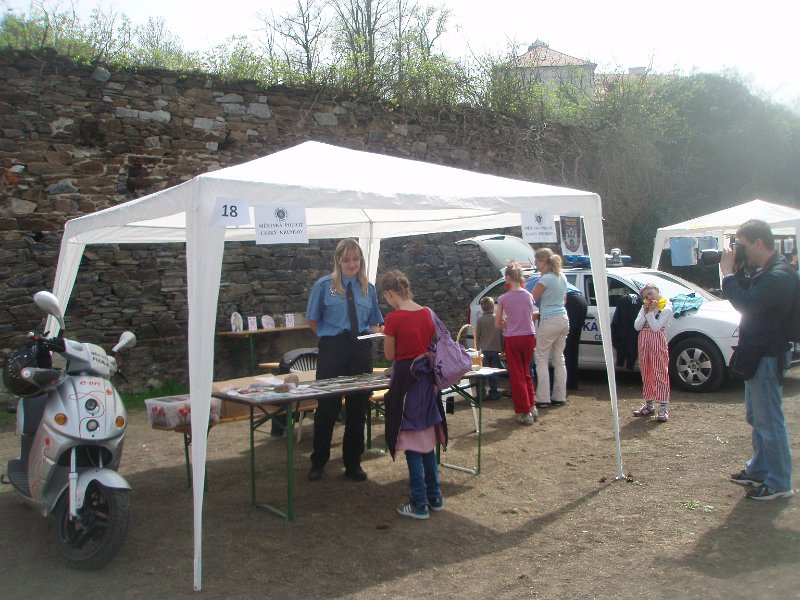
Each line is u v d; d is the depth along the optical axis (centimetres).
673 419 726
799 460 561
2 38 965
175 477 583
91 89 891
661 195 1609
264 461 628
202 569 400
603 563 396
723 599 346
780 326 464
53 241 863
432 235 1206
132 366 911
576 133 1446
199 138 970
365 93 1131
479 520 470
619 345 902
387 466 603
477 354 674
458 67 1359
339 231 746
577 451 628
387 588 372
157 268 930
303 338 1052
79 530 412
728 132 1741
